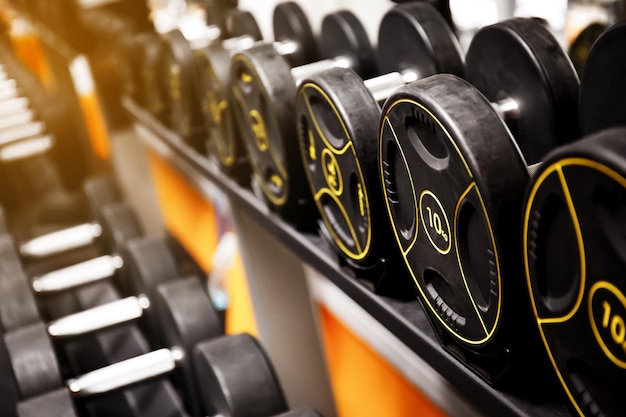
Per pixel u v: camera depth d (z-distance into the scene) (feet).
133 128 7.91
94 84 7.78
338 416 5.20
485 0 4.61
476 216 2.32
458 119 2.27
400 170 2.70
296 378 5.32
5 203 10.07
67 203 9.80
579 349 2.03
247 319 5.63
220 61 4.36
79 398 4.26
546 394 2.50
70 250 6.59
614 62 2.46
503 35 3.01
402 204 2.77
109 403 5.17
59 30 8.37
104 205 6.78
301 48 4.72
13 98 9.50
